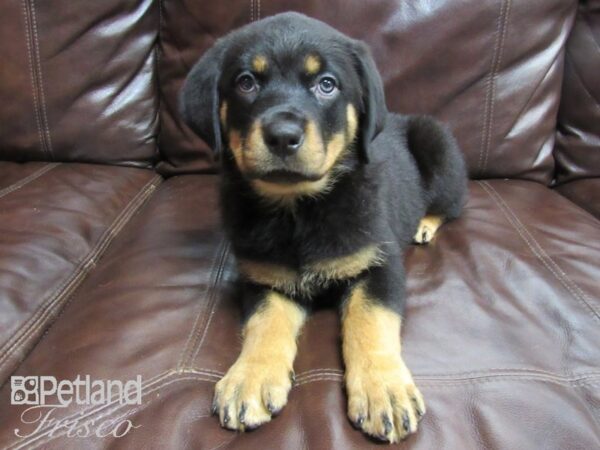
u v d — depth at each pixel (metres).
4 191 0.52
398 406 0.28
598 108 0.58
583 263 0.41
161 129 0.62
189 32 0.58
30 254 0.41
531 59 0.57
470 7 0.55
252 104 0.37
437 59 0.56
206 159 0.60
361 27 0.55
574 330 0.34
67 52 0.59
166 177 0.63
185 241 0.45
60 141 0.61
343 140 0.39
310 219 0.38
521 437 0.27
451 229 0.48
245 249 0.39
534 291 0.38
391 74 0.56
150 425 0.28
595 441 0.27
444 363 0.31
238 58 0.38
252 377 0.29
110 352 0.32
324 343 0.34
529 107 0.58
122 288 0.39
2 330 0.34
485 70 0.56
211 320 0.36
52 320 0.37
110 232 0.48
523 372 0.31
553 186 0.61
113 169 0.60
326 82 0.38
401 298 0.36
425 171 0.51
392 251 0.39
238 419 0.28
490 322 0.35
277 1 0.55
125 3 0.59
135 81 0.61
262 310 0.36
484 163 0.59
